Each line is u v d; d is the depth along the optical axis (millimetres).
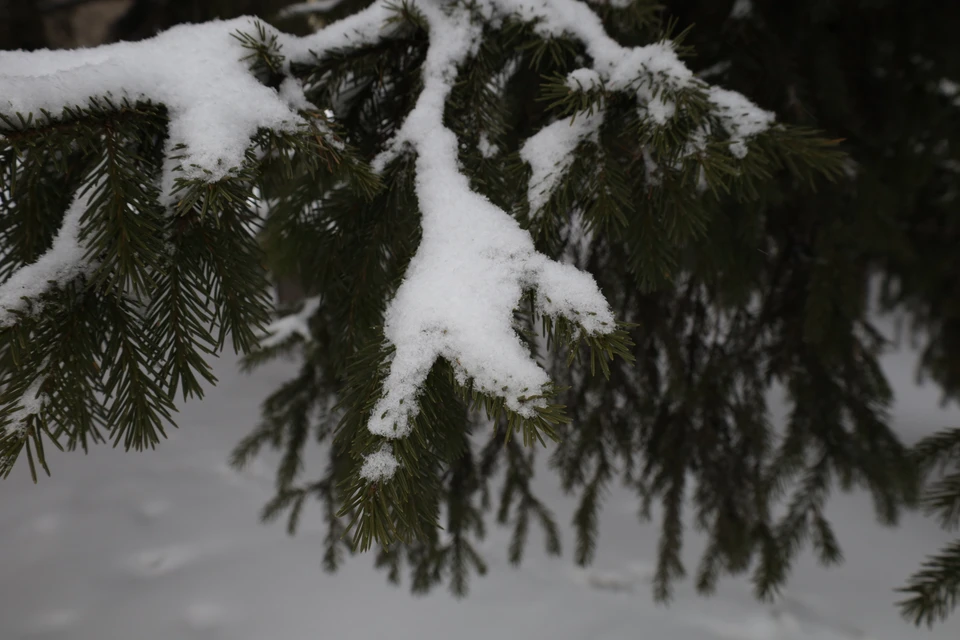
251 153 948
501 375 895
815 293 1604
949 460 1282
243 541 3125
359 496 878
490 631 2660
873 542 3336
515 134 1259
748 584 2998
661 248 1060
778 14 1707
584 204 1043
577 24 1081
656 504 3664
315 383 2039
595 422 1758
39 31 3023
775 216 1723
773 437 1815
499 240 962
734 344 1784
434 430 925
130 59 954
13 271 960
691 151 1007
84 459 3809
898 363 5062
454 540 2090
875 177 1641
